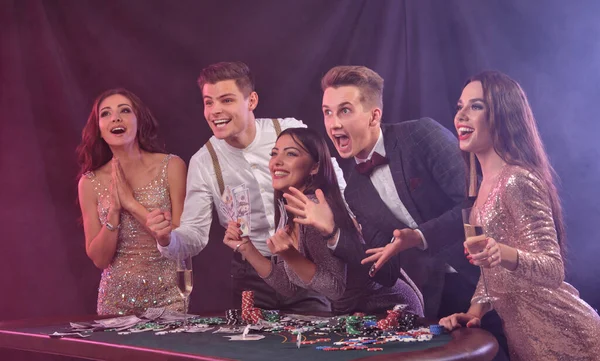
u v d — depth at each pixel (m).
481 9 4.41
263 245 4.41
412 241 3.64
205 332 2.95
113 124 4.20
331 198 3.70
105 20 5.30
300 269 3.41
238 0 5.19
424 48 4.62
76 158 5.30
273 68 5.14
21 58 5.25
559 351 3.03
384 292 3.70
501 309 3.15
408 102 4.71
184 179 4.38
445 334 2.75
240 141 4.31
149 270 4.16
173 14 5.28
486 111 3.30
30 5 5.23
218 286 5.35
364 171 4.01
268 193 4.36
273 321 3.14
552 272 2.91
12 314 5.37
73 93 5.29
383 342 2.57
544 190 3.07
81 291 5.37
